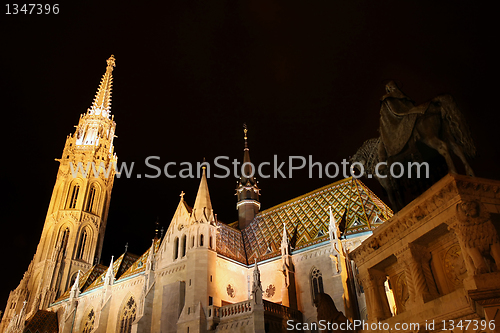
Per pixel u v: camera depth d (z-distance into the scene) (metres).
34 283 99.25
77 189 113.56
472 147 13.64
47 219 109.06
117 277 78.69
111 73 148.25
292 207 69.75
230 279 57.72
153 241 68.25
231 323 47.25
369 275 15.73
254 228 72.19
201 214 59.31
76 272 101.06
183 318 50.25
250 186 82.69
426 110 14.55
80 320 78.31
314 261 54.38
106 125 129.12
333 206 62.16
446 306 11.74
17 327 86.12
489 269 10.85
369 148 18.28
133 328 56.53
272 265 59.22
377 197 60.38
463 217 11.59
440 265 13.32
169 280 57.38
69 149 119.00
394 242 14.55
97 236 110.12
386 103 16.27
